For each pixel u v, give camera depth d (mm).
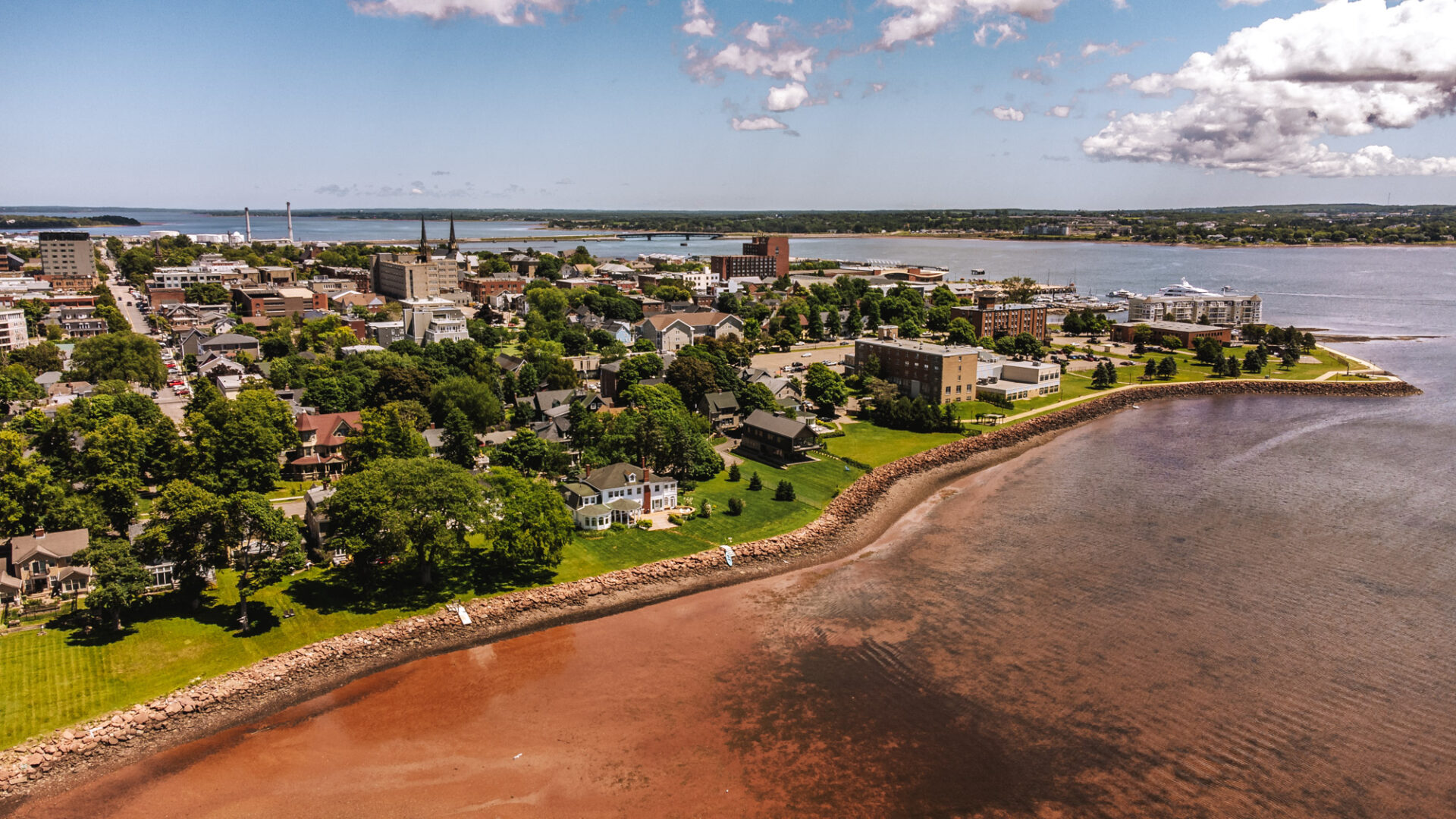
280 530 86000
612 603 92062
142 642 79375
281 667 76625
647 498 116438
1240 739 66812
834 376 176250
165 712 69875
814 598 93250
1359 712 70062
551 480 124562
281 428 128125
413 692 75125
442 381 157625
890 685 75438
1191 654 79375
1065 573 98375
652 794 62000
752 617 88938
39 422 128750
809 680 76375
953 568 100500
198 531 84375
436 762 65750
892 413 165875
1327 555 101688
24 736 65938
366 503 87938
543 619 88312
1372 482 129875
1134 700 72312
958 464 144500
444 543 88750
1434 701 71438
